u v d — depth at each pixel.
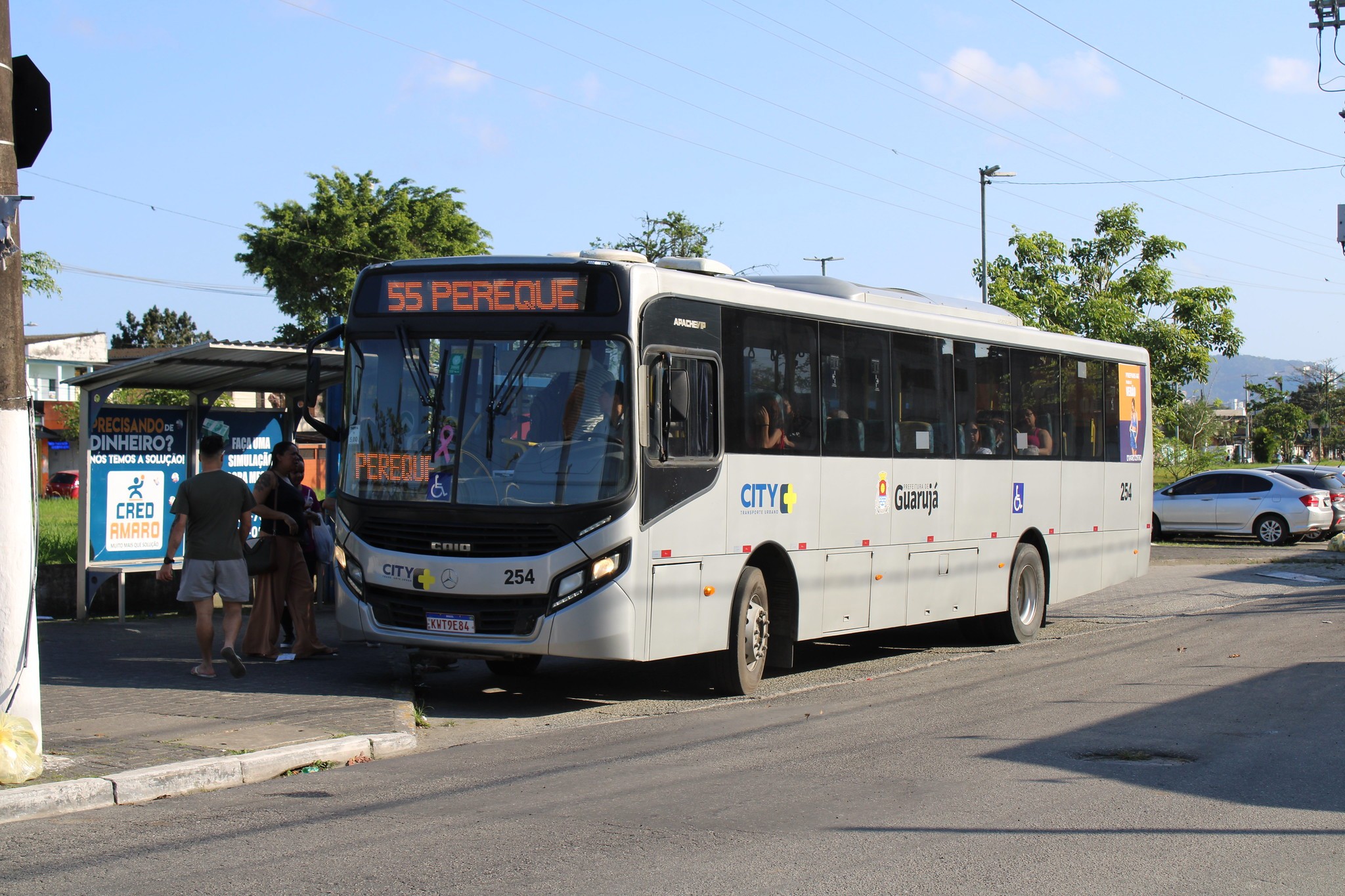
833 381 12.16
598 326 9.91
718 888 5.47
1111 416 17.48
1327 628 16.11
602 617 9.66
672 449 10.16
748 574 11.09
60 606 15.12
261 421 16.30
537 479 9.83
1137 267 34.28
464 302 10.20
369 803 7.06
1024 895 5.41
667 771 7.91
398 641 10.09
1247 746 8.66
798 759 8.27
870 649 15.20
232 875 5.66
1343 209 27.14
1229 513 32.38
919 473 13.39
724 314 10.85
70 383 14.60
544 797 7.20
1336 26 27.39
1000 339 14.95
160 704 9.59
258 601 12.26
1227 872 5.75
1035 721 9.70
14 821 6.63
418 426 10.16
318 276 53.38
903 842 6.23
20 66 7.89
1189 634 15.88
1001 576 14.89
